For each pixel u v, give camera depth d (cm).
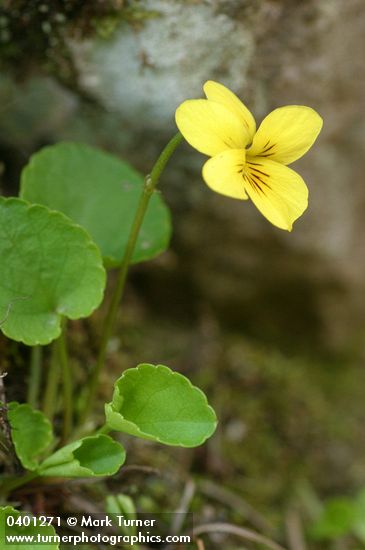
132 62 19
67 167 19
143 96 20
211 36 19
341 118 21
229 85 20
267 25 19
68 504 18
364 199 22
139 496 20
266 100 20
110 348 21
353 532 22
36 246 17
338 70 20
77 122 20
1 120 20
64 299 17
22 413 17
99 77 20
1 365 19
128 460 20
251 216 22
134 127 20
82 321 21
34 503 18
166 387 16
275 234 22
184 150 21
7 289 17
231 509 21
